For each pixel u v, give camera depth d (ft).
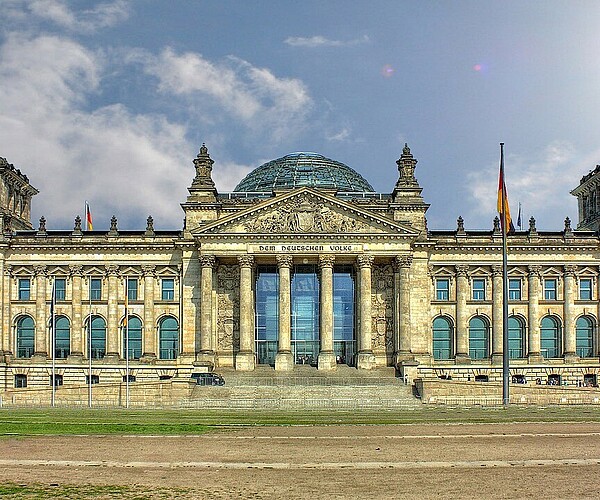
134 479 131.95
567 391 346.54
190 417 271.08
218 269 465.06
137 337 474.08
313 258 453.58
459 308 474.90
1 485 125.90
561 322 477.77
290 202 447.42
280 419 261.65
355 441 185.88
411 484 127.54
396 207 465.88
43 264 472.03
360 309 443.32
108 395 349.41
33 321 473.26
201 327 446.60
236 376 417.08
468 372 457.68
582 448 169.78
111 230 477.36
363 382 408.46
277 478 133.18
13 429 211.00
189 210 466.70
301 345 465.88
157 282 475.72
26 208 538.47
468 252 478.18
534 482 128.98
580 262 479.00
